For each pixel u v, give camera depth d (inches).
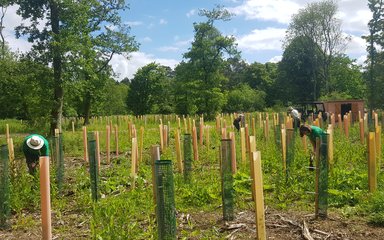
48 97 957.8
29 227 283.4
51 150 473.4
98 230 228.8
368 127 776.9
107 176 446.9
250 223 269.7
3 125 1595.7
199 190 330.6
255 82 3427.7
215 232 253.4
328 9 2379.4
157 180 205.6
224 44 2021.4
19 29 924.6
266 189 355.6
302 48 2549.2
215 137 765.3
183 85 2047.2
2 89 1135.0
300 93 2790.4
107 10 1327.5
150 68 2839.6
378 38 1667.1
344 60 2714.1
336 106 1284.4
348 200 308.0
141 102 2844.5
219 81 2122.3
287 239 241.3
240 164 456.8
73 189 376.8
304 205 307.6
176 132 446.3
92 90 1456.7
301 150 503.8
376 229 254.2
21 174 340.2
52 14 933.8
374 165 317.1
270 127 906.7
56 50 903.7
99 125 1574.8
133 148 360.8
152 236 224.5
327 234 246.4
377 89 1716.3
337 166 411.5
